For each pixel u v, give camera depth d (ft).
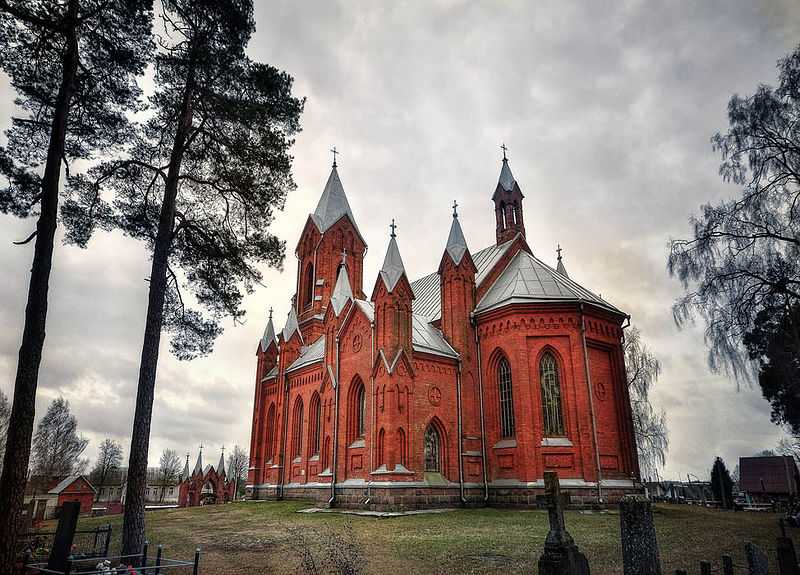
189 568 53.83
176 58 68.90
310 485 144.97
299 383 167.22
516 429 113.60
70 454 361.30
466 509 108.06
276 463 166.09
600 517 89.61
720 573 49.03
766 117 85.35
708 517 98.48
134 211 73.36
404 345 114.93
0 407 251.39
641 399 174.50
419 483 107.96
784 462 233.14
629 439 115.34
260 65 73.15
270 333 198.59
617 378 119.85
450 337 129.39
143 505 59.98
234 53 70.44
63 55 58.03
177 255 75.87
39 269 52.24
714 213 88.69
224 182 75.46
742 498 216.74
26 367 49.78
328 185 219.41
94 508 207.72
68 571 41.22
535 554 56.90
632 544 34.65
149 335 64.54
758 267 85.10
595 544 62.23
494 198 164.45
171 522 105.40
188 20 69.15
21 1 54.85
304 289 211.00
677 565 51.93
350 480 117.50
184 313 77.92
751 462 241.55
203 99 71.05
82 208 69.51
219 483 246.27
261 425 185.37
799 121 83.76
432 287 167.63
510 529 76.38
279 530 83.51
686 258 89.56
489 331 125.70
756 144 86.48
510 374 120.16
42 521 118.01
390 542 66.49
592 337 118.11
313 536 74.18
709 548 61.36
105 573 44.04
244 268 75.97
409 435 109.50
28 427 48.83
